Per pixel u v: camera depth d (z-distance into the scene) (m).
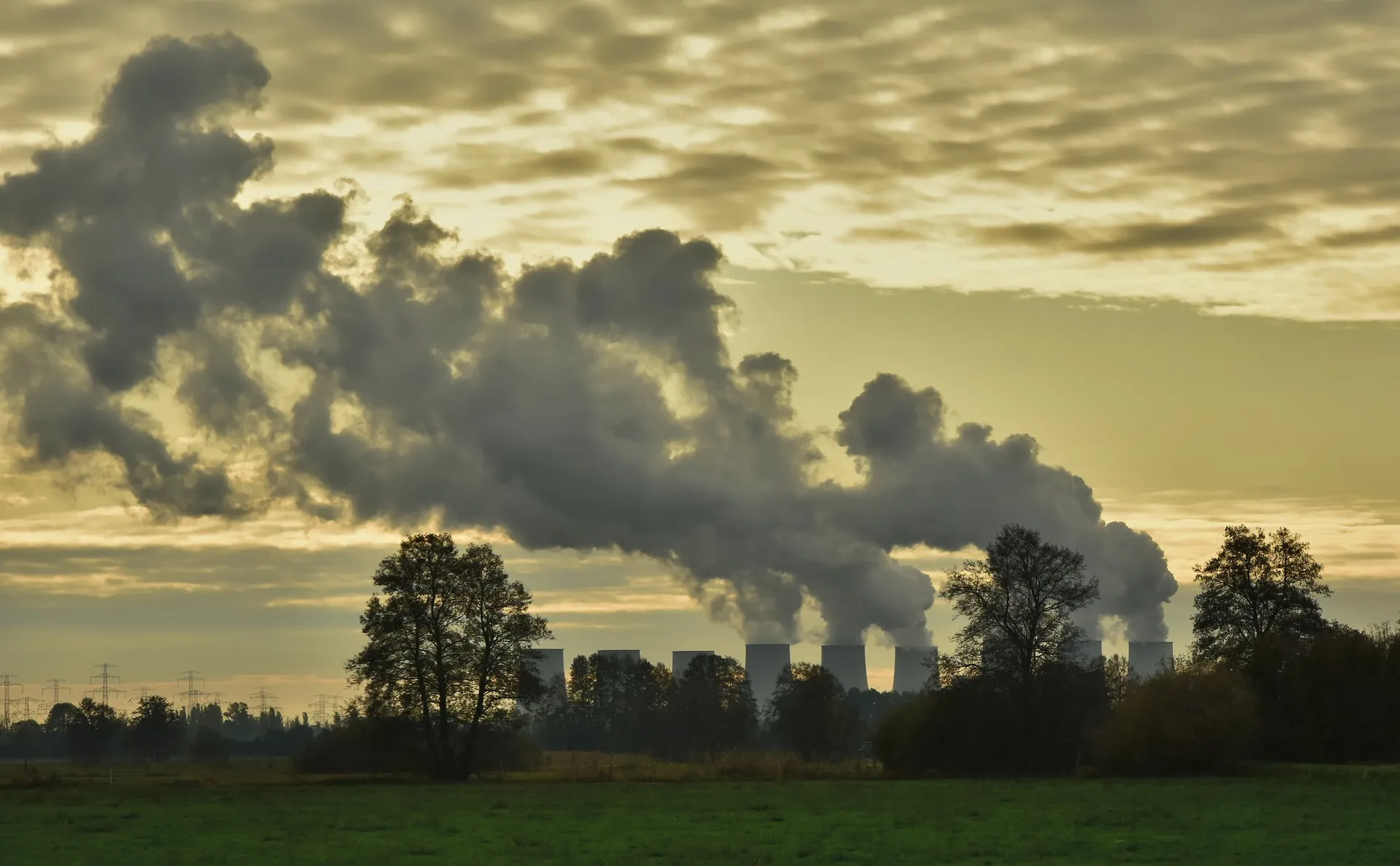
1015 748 106.44
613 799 72.88
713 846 47.97
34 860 45.41
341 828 55.62
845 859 44.41
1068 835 51.44
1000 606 108.00
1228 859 44.16
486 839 50.78
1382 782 83.06
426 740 99.88
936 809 64.25
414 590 99.81
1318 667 101.88
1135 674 126.19
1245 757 101.94
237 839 51.50
